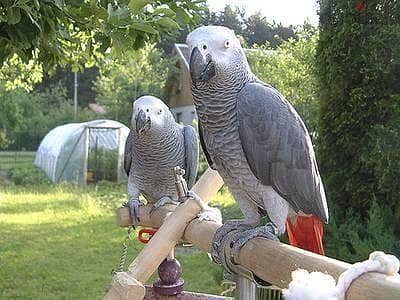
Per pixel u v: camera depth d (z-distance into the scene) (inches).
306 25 136.6
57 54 39.6
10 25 34.3
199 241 27.3
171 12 34.9
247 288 26.0
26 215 143.5
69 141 214.7
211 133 26.8
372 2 59.6
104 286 82.5
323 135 64.2
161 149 38.9
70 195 181.9
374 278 14.0
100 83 352.8
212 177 30.8
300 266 17.9
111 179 221.0
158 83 323.3
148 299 35.1
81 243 110.5
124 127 225.3
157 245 27.6
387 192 58.3
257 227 25.0
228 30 25.9
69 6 33.5
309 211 25.9
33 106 351.9
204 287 78.7
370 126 60.1
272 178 25.5
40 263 94.7
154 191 40.8
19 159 308.0
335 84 62.7
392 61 58.6
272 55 149.6
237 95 25.9
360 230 57.9
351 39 60.8
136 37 39.4
